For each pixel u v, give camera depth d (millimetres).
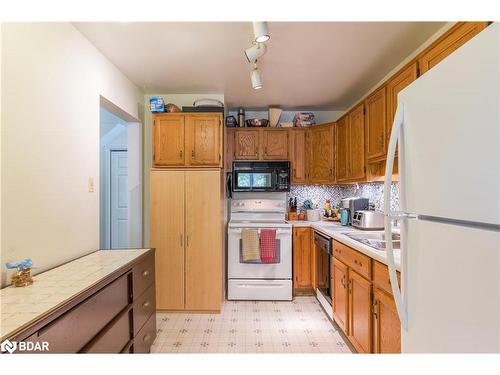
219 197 2916
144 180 3195
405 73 1912
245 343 2334
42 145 1581
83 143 1973
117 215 4152
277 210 3752
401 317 1076
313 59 2344
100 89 2211
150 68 2514
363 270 1865
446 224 846
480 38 726
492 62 691
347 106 3701
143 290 1986
